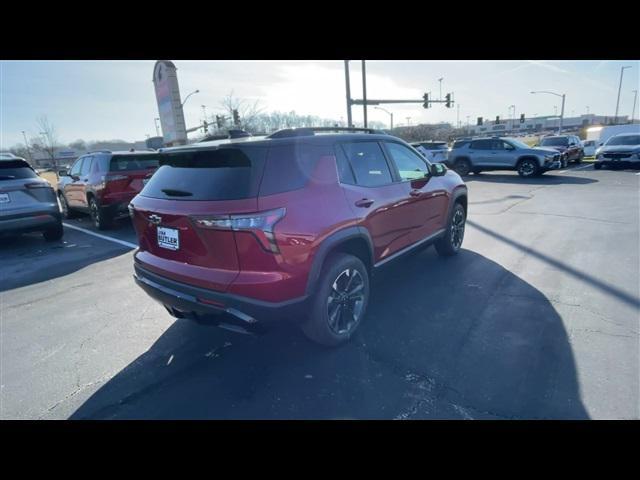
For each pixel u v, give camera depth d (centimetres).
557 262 479
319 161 286
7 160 634
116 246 674
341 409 235
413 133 5691
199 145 270
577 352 281
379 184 348
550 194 1064
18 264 577
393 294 399
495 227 686
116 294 443
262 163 248
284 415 232
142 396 255
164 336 337
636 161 1593
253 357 296
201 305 252
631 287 393
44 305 416
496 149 1597
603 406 226
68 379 278
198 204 246
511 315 344
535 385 247
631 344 289
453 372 265
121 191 765
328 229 274
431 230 448
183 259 264
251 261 238
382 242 347
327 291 283
